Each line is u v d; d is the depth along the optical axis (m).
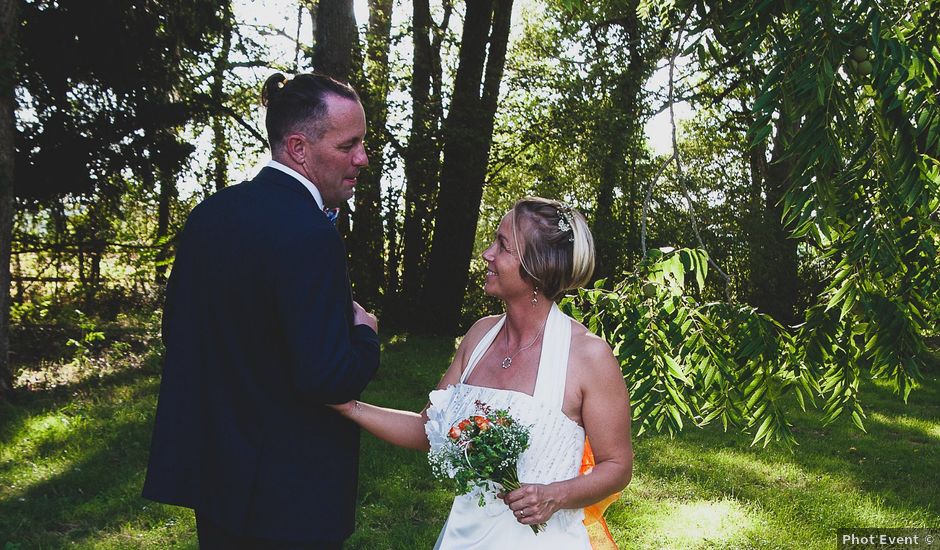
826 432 7.74
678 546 4.53
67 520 4.66
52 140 9.90
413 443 2.35
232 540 2.10
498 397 2.24
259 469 2.03
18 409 7.26
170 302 2.19
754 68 3.18
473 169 14.11
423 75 14.84
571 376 2.23
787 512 5.15
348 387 2.00
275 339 2.03
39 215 11.12
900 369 2.80
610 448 2.21
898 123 2.56
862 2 2.60
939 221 2.89
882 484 5.93
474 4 13.79
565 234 2.23
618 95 13.92
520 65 16.14
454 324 14.66
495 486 2.18
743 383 3.00
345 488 2.15
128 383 8.74
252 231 2.02
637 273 3.01
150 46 10.12
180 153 11.27
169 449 2.09
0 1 7.21
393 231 14.99
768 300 14.77
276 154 2.13
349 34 10.11
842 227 2.80
